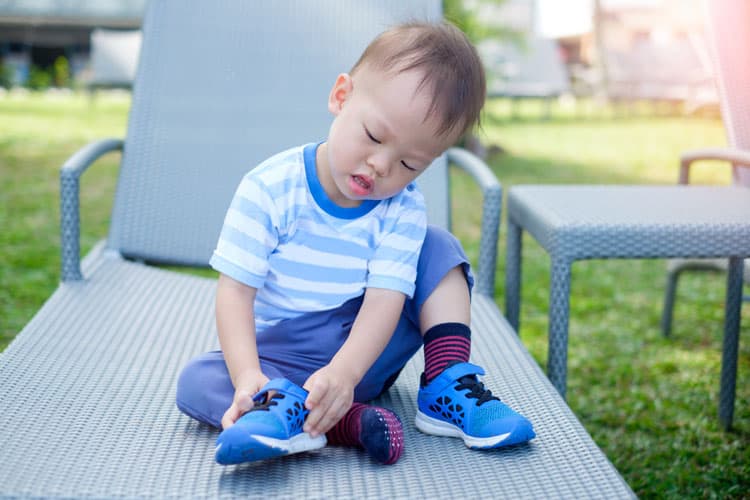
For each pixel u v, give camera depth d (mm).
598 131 7781
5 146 5926
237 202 1339
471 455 1236
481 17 5750
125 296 1866
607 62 9523
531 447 1258
